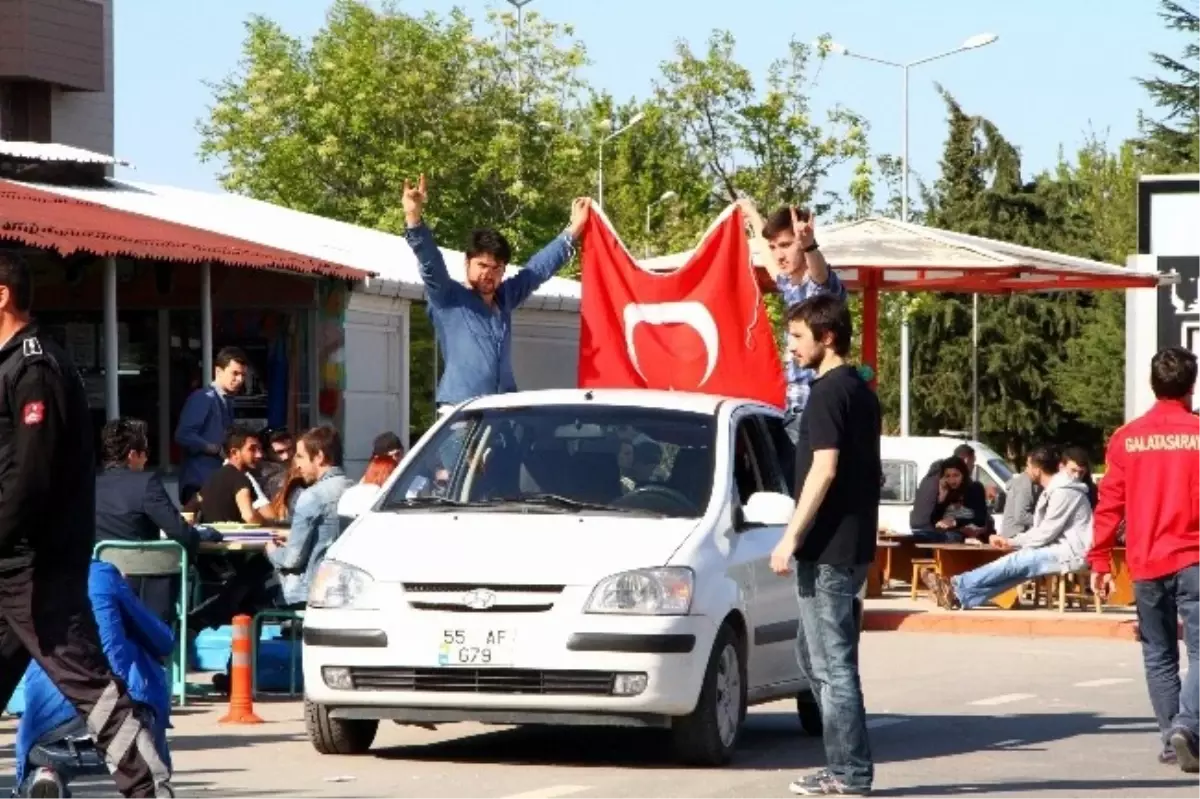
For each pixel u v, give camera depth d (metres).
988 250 31.61
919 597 34.97
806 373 17.45
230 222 37.19
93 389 32.91
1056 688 21.98
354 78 71.31
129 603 13.20
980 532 34.34
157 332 33.50
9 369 11.52
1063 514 30.97
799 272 17.06
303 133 72.69
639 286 20.89
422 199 18.58
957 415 116.81
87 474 11.70
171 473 33.31
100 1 54.56
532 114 73.56
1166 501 15.83
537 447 16.45
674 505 15.93
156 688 13.20
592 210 20.72
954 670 24.08
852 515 13.81
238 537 19.89
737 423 16.80
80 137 55.12
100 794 13.77
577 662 14.71
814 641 14.00
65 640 11.61
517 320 43.00
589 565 14.94
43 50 52.44
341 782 14.53
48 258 32.56
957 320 116.06
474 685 14.87
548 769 15.26
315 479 20.00
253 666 19.86
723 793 14.05
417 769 15.23
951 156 118.94
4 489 11.46
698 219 77.19
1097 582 16.30
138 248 27.27
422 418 40.16
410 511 16.08
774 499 15.84
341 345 34.28
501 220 72.56
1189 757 15.47
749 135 76.44
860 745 13.98
